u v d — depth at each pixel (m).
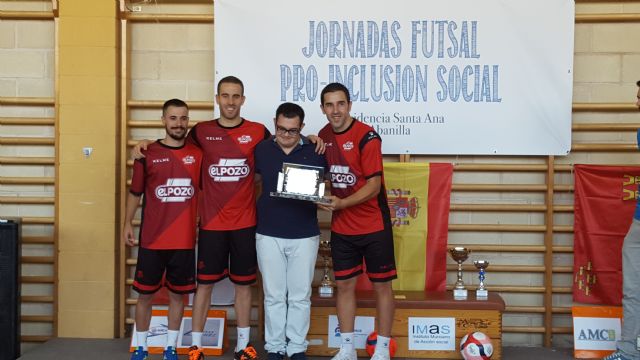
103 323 4.68
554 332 4.61
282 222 3.85
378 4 4.61
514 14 4.55
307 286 3.89
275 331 3.89
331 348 4.25
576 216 4.55
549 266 4.59
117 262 4.71
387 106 4.61
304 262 3.87
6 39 4.81
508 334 4.68
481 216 4.71
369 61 4.61
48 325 4.78
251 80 4.62
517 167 4.61
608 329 4.30
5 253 4.22
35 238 4.74
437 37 4.59
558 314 4.66
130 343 4.55
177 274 3.95
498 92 4.57
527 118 4.57
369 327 4.24
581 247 4.55
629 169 4.48
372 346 4.12
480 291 4.35
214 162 3.94
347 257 3.89
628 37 4.65
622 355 3.94
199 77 4.80
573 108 4.61
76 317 4.69
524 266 4.64
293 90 4.62
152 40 4.80
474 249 4.65
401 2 4.59
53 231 4.79
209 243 3.91
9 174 4.81
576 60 4.67
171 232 3.93
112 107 4.68
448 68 4.59
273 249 3.85
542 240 4.68
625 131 4.63
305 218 3.87
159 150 3.96
